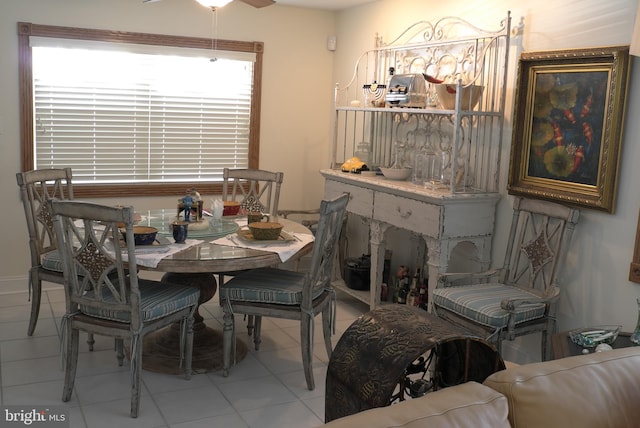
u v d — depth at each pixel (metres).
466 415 1.33
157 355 3.53
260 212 4.35
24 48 4.37
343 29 5.25
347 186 4.41
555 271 3.21
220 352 3.60
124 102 4.79
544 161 3.37
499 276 3.55
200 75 5.00
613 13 2.96
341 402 1.83
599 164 3.03
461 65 3.93
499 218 3.72
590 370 1.56
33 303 3.74
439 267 3.60
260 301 3.23
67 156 4.68
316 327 4.16
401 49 4.45
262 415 2.93
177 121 4.99
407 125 4.48
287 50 5.24
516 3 3.51
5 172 4.46
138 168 4.93
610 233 3.05
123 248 3.09
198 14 4.87
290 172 5.43
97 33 4.55
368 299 4.39
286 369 3.47
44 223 3.83
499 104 3.66
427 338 1.73
